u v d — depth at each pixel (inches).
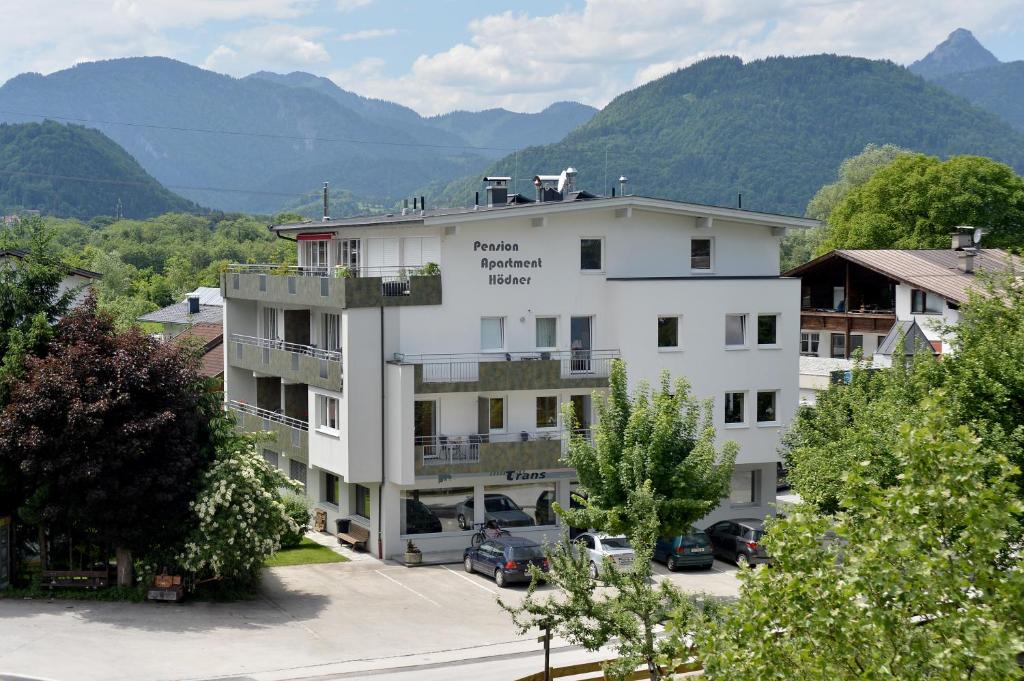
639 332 1841.8
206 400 1488.7
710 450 1333.7
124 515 1359.5
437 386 1721.2
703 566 1678.2
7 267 1510.8
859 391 1472.7
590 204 1838.1
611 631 917.8
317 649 1254.3
